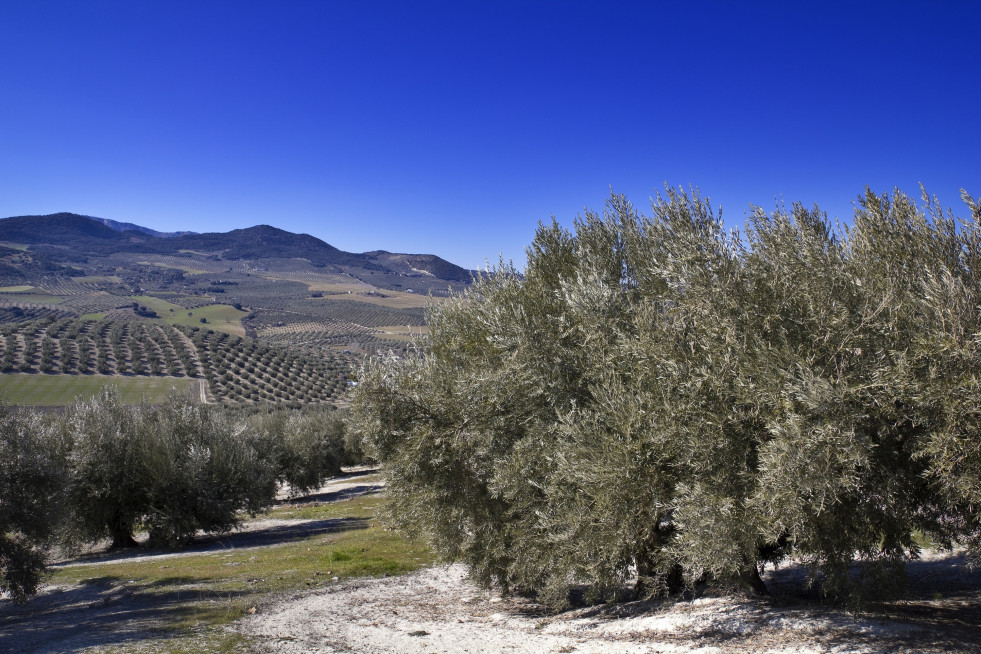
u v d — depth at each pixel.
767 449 6.36
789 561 13.45
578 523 8.03
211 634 9.60
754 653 7.05
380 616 11.19
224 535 25.84
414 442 9.90
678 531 8.25
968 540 7.28
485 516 10.67
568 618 10.47
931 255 7.02
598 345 8.60
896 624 7.55
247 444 29.00
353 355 160.12
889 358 6.46
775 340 7.05
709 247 7.52
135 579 15.39
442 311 11.95
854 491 6.62
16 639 9.55
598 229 11.09
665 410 7.27
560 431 8.35
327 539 22.19
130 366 112.38
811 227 7.91
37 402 82.25
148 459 22.86
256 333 188.12
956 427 5.90
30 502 12.53
